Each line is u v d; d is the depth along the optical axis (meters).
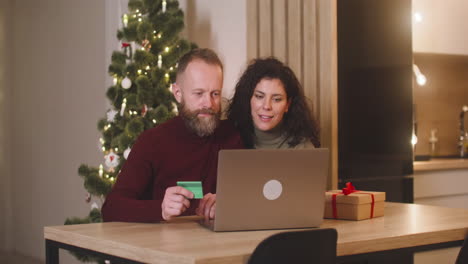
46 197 5.44
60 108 5.24
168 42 3.41
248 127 2.47
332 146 3.45
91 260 3.35
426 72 4.89
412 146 3.85
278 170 1.80
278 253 1.50
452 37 4.47
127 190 2.14
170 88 3.41
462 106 5.11
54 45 5.34
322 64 3.51
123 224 1.95
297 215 1.85
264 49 3.49
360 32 3.63
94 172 3.55
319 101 3.54
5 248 5.93
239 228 1.80
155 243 1.61
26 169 5.77
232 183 1.76
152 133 2.24
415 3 4.28
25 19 5.80
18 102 5.91
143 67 3.37
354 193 2.16
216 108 2.18
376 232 1.82
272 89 2.34
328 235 1.58
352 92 3.59
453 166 4.13
